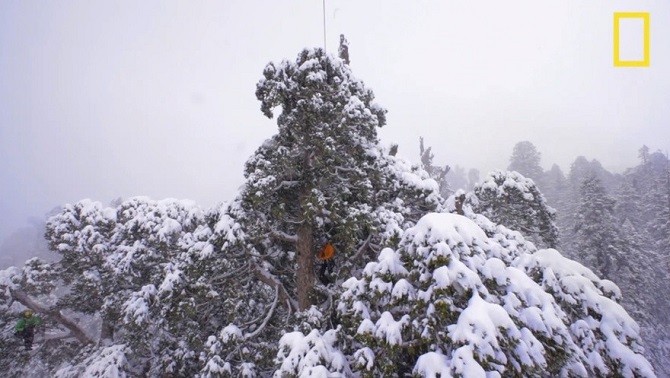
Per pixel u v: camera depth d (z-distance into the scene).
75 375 14.41
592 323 7.39
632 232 38.12
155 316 13.37
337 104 10.96
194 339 11.59
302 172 11.23
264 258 12.27
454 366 5.52
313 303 11.07
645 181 68.69
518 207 17.95
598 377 6.88
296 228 12.38
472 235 7.19
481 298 6.30
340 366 7.27
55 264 18.20
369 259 12.06
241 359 10.25
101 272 17.06
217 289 11.63
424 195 12.24
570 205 53.72
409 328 6.70
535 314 6.47
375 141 12.61
